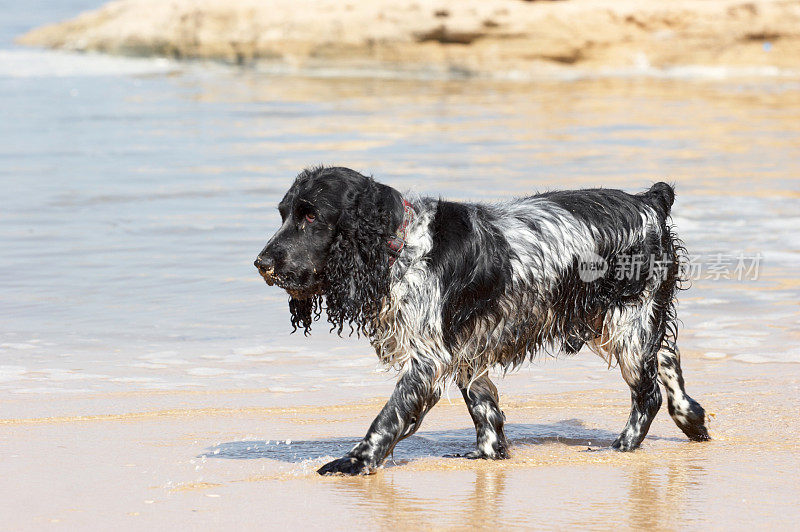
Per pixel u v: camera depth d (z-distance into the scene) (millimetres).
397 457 8547
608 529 6582
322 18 54281
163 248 16531
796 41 51562
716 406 9781
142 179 23016
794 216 19016
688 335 12180
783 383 10484
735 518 6793
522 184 22062
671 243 9297
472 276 8172
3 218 18719
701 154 26750
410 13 52688
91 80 48281
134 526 6500
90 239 17125
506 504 7090
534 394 10414
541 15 51625
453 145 28438
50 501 6984
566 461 8336
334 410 9734
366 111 37188
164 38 57750
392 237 7922
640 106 38781
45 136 30078
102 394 10023
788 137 30000
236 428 9102
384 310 8086
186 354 11484
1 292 13898
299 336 12258
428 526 6609
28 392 10016
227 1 57000
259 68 55281
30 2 112125
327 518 6734
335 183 7883
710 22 51906
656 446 8891
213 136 30359
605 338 9148
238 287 14312
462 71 51906
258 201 20500
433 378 8148
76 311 13094
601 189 9242
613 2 52844
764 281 14648
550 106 38969
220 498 7125
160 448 8430
